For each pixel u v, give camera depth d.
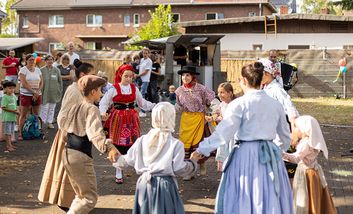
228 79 23.50
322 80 23.19
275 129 4.79
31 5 44.97
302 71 23.25
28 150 10.58
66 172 5.43
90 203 5.31
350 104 20.20
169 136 4.71
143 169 4.70
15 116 10.58
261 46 27.28
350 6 19.58
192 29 27.66
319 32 27.09
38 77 12.05
